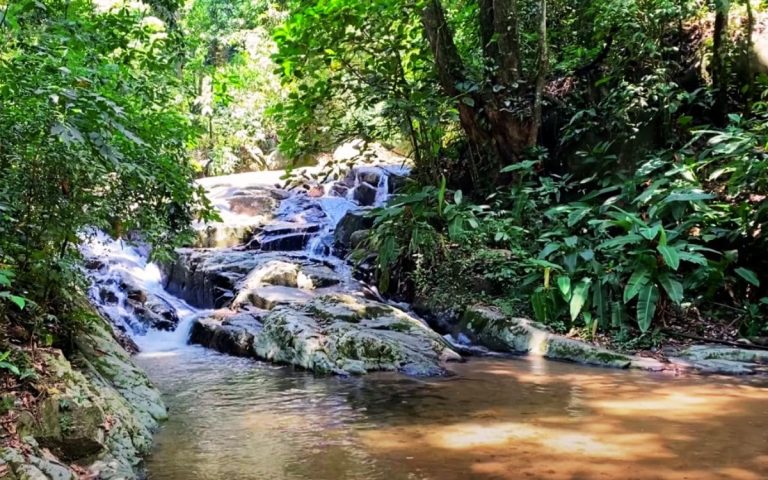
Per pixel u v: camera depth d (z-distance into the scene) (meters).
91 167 3.91
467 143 10.31
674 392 5.00
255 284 8.98
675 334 6.82
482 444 3.70
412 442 3.76
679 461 3.36
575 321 7.26
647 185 8.38
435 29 8.96
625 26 8.97
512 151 9.57
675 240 7.15
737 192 7.34
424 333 6.91
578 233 8.23
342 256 11.07
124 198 4.72
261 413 4.50
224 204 12.76
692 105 8.88
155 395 4.53
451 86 9.30
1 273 2.88
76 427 3.12
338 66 8.42
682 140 8.73
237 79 6.00
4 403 2.92
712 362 6.05
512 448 3.62
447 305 8.27
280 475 3.22
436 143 9.47
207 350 7.48
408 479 3.14
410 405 4.68
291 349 6.47
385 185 13.12
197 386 5.46
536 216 8.80
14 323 3.77
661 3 8.77
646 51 8.92
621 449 3.57
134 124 4.48
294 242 11.70
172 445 3.76
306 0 7.32
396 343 6.37
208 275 9.55
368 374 5.89
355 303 7.53
